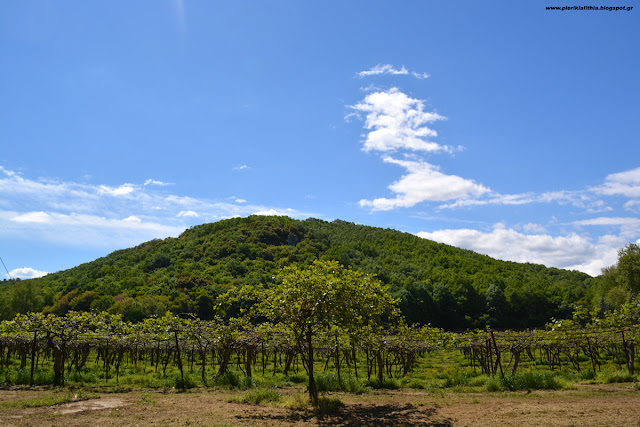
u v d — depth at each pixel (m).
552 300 83.62
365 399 12.92
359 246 116.25
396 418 9.75
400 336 19.89
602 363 26.66
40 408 10.77
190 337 19.28
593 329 19.84
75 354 21.94
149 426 8.67
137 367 25.20
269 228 113.12
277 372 24.58
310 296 10.74
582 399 11.74
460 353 40.19
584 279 115.19
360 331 12.20
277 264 85.88
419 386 16.95
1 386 15.14
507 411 10.12
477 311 82.69
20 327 15.63
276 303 11.26
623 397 12.07
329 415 10.19
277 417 9.89
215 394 13.85
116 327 18.03
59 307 54.84
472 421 9.12
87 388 15.16
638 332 18.39
